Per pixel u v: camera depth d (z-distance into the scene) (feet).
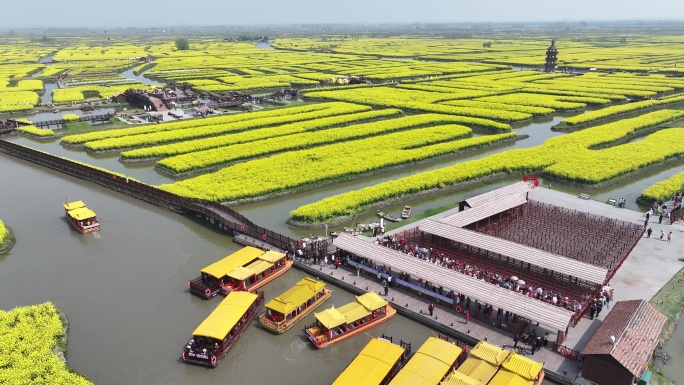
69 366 170.40
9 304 209.36
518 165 379.14
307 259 241.14
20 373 159.43
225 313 184.65
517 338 175.32
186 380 165.99
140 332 190.29
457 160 421.59
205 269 218.18
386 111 577.02
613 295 204.95
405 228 275.18
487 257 234.79
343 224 288.30
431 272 203.41
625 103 644.69
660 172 385.70
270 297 214.90
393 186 331.36
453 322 189.57
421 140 448.24
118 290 220.43
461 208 276.62
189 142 450.30
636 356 154.10
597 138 451.94
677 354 175.01
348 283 218.59
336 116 556.51
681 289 210.79
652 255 239.71
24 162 430.61
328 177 359.05
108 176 356.59
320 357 177.78
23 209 319.47
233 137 464.65
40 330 184.75
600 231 260.01
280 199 334.03
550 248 239.30
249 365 173.37
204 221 296.71
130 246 265.13
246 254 232.73
